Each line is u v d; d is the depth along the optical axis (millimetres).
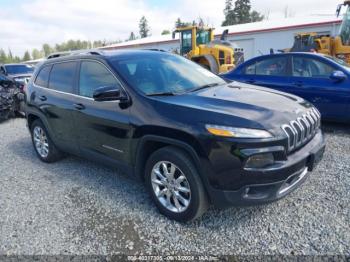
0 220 3182
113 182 3938
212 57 14047
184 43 15969
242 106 2809
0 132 7352
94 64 3699
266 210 3047
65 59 4215
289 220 2857
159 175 3035
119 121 3205
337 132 5512
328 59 5695
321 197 3203
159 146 3051
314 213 2932
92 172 4320
